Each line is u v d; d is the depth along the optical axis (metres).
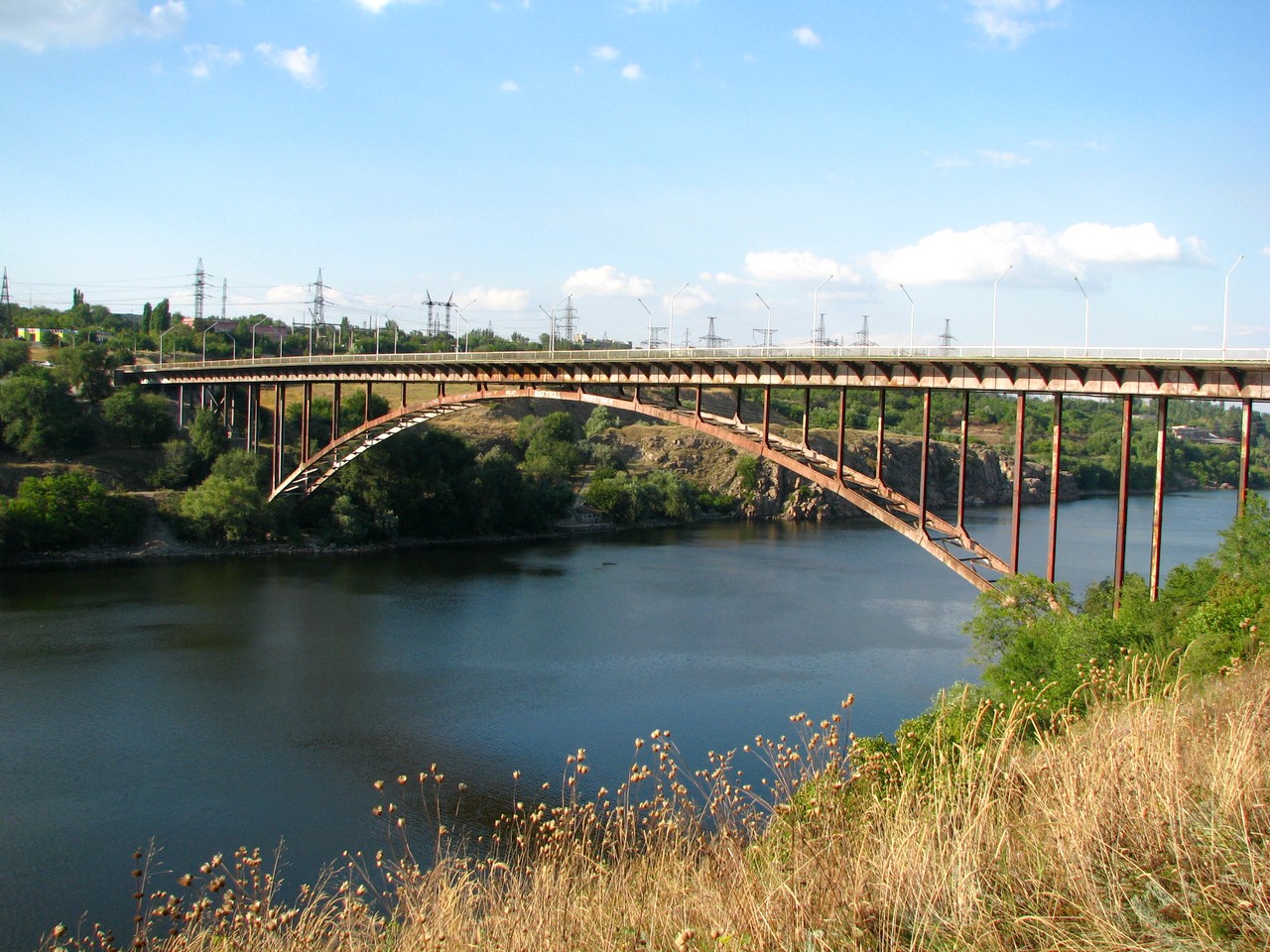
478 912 7.59
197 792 22.75
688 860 7.16
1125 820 6.16
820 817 7.00
